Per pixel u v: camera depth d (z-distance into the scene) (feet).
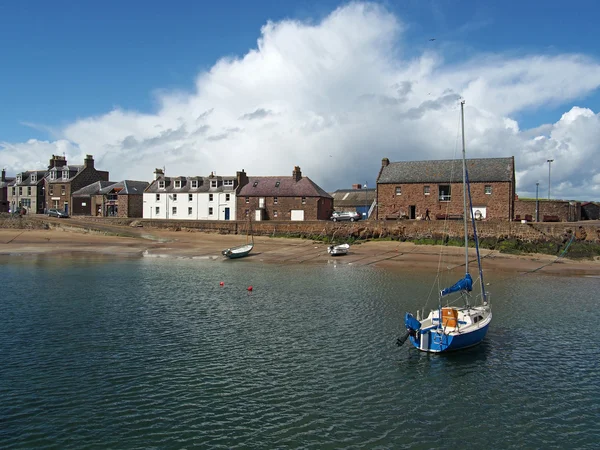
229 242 189.37
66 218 243.19
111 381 54.34
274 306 89.20
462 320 69.67
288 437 43.50
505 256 152.97
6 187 310.65
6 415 46.37
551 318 82.43
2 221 217.97
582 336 72.69
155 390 52.31
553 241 162.09
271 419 46.62
